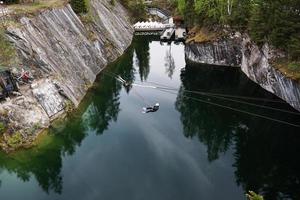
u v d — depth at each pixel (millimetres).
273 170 46719
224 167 47906
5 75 52812
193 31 95062
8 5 69500
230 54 81625
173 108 64688
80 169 47156
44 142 51219
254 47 71438
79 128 56062
